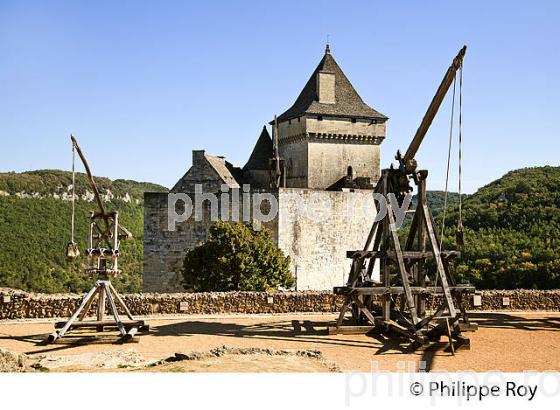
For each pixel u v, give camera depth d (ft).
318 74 192.34
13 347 51.67
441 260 59.67
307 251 153.38
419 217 60.90
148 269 152.46
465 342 51.37
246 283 122.42
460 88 53.36
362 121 191.21
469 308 74.95
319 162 188.03
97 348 51.42
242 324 64.64
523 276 162.09
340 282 156.35
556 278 156.76
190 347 51.96
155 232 152.56
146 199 152.87
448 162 54.75
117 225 60.08
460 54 51.39
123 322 57.62
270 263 127.75
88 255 59.00
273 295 73.46
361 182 179.73
